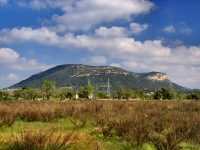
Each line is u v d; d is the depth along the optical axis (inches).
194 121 691.4
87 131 635.5
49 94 4640.8
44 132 526.3
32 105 1187.3
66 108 1068.5
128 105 1428.4
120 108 1224.2
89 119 837.2
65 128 690.8
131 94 5059.1
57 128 618.8
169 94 4520.2
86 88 4955.7
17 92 4431.6
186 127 624.4
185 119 729.0
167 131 602.9
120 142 533.3
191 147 507.8
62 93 4766.2
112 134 581.6
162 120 736.3
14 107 1034.1
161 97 4544.8
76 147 468.8
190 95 4589.1
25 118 860.6
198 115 853.8
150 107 1325.0
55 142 449.7
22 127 652.7
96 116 848.3
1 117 762.2
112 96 5191.9
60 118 922.7
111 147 495.8
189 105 1419.8
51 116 882.1
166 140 488.4
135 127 582.6
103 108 1156.5
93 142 513.7
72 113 981.8
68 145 462.6
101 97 5093.5
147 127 596.7
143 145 495.8
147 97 5231.3
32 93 4475.9
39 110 949.2
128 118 708.7
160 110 1120.8
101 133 608.4
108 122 692.7
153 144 503.5
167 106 1391.5
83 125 716.0
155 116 869.2
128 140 530.3
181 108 1283.2
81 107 1131.3
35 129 621.6
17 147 430.0
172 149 473.7
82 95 4963.1
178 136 527.5
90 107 1144.2
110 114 928.9
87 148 469.4
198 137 552.1
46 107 1050.7
